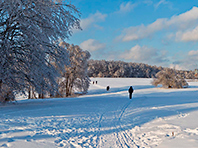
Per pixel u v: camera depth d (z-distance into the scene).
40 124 5.59
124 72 133.88
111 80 74.38
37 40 9.68
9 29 9.85
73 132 4.87
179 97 17.39
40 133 4.62
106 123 6.08
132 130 5.18
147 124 5.82
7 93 10.28
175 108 9.37
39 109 8.88
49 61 11.63
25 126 5.24
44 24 10.13
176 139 4.09
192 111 8.18
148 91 29.80
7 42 8.98
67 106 10.30
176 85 35.81
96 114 7.79
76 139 4.28
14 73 9.78
